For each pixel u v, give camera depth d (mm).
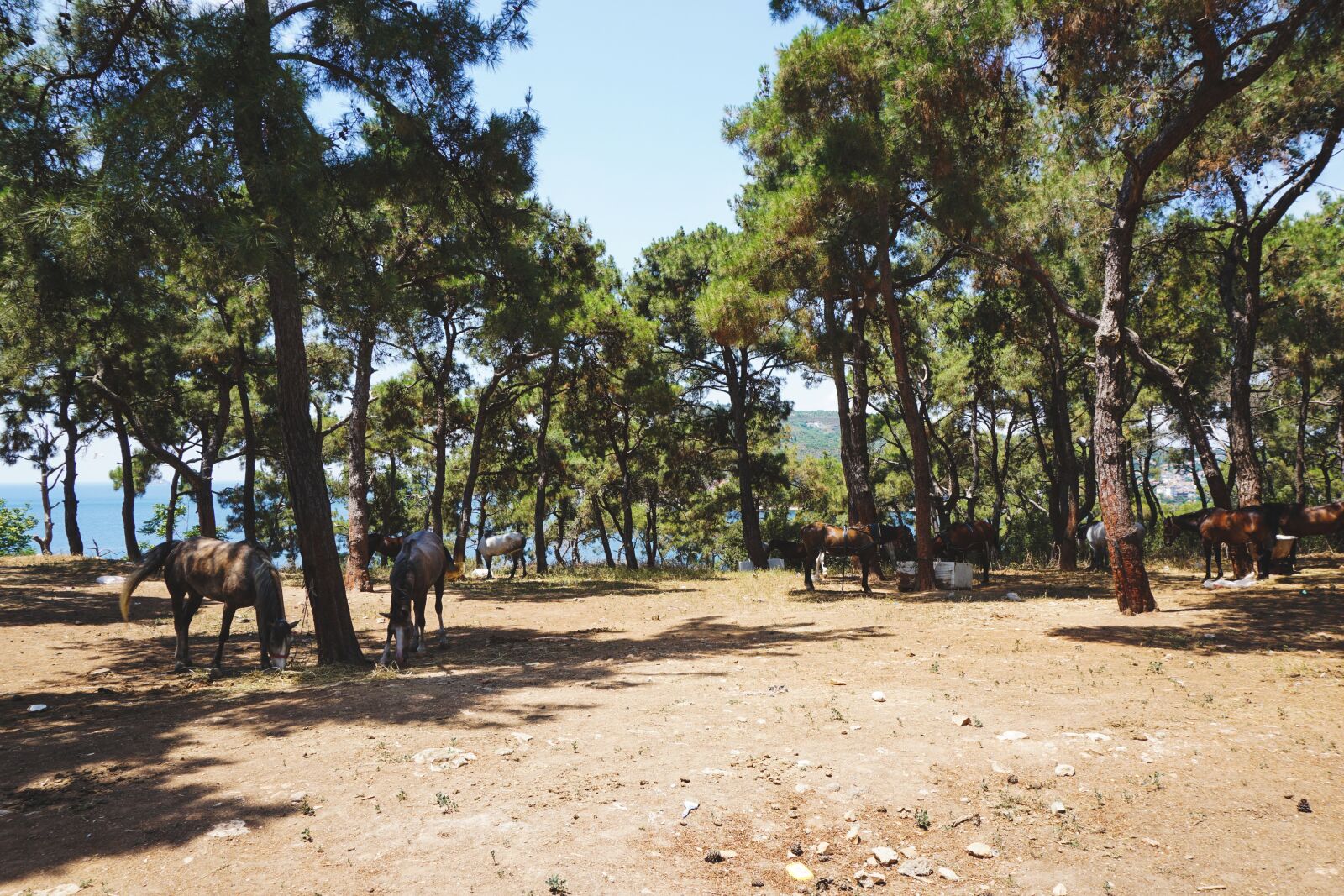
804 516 48188
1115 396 12648
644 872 3674
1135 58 10742
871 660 8883
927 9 12055
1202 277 21047
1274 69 13719
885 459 37844
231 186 7719
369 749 5664
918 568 17062
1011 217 14273
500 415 30844
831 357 19828
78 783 5086
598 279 27141
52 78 8781
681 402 31047
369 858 3848
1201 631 10070
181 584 9445
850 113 14812
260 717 6898
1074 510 23578
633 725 6180
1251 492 17625
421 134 9906
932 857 3822
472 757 5355
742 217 22828
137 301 10391
